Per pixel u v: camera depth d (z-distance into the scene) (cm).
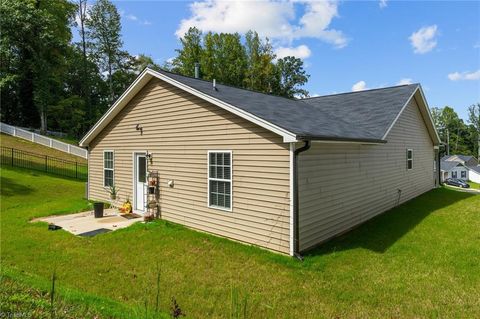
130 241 693
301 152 610
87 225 838
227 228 715
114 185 1092
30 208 1071
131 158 1019
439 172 1714
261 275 516
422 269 539
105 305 374
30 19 2488
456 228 803
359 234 757
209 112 751
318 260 577
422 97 1274
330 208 719
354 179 827
